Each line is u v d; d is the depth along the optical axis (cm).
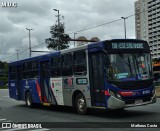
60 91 1717
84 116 1487
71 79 1609
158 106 1794
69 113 1664
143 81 1380
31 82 2064
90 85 1462
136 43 1416
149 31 6681
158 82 3772
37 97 1989
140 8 6938
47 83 1855
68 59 1636
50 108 2019
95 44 1420
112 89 1338
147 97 1385
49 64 1828
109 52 1359
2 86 9425
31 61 2058
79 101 1561
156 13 6481
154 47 6500
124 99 1330
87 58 1473
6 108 2144
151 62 1441
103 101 1382
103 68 1370
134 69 1377
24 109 2031
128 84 1345
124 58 1375
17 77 2280
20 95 2250
